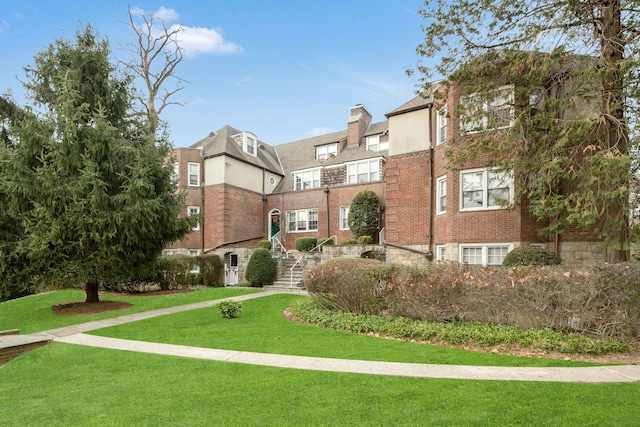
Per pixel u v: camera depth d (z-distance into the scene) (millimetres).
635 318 6367
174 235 12477
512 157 9148
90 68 11547
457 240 13336
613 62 8109
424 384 4492
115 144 10555
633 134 7969
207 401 4070
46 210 9438
